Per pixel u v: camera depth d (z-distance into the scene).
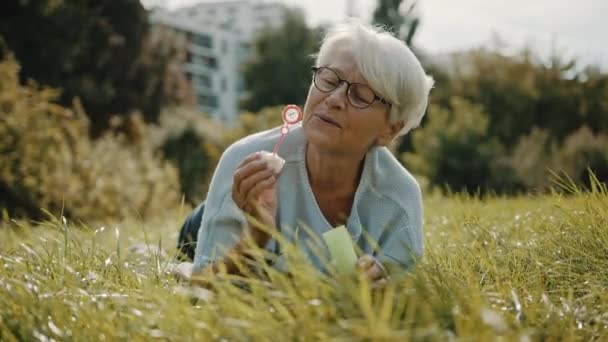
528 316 2.18
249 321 1.88
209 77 80.12
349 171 2.95
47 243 3.13
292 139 3.01
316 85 2.82
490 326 1.79
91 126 25.30
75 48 24.36
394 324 1.85
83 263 2.85
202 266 2.79
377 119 2.81
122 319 2.08
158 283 2.71
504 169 24.97
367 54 2.75
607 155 22.55
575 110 33.75
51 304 2.14
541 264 3.00
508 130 33.94
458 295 2.07
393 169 3.09
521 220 4.26
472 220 4.04
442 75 40.94
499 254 3.29
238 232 2.84
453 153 25.45
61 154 11.46
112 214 11.77
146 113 27.69
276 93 52.91
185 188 20.50
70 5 24.05
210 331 1.86
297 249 2.12
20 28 23.28
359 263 2.47
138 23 27.83
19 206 10.68
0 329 2.02
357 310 1.89
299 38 53.59
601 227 3.27
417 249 3.00
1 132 10.71
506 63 35.31
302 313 1.86
